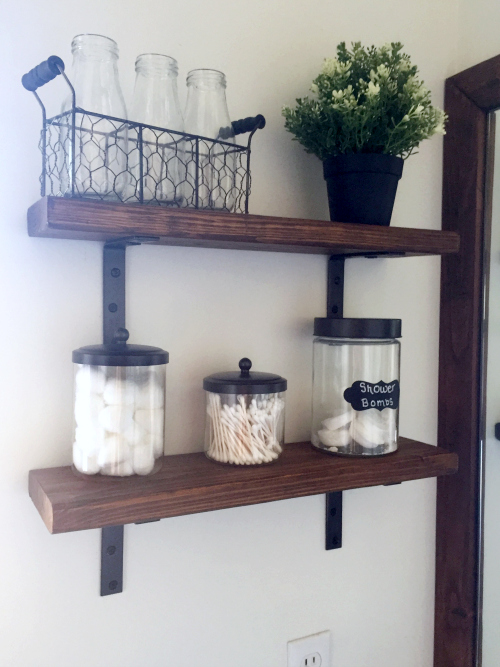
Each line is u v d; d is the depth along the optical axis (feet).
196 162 2.05
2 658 2.13
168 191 2.09
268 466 2.28
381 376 2.56
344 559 2.93
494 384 3.10
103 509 1.80
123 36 2.26
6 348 2.11
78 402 2.04
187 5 2.40
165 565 2.44
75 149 1.86
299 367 2.77
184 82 2.40
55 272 2.19
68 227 1.72
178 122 2.15
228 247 2.42
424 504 3.20
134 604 2.38
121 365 1.95
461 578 3.09
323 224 2.17
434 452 2.57
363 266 2.94
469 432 3.05
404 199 3.05
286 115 2.41
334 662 2.91
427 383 3.19
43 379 2.18
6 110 2.06
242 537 2.63
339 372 2.54
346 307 2.90
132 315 2.34
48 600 2.21
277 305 2.69
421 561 3.21
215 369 2.54
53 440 2.20
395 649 3.12
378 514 3.04
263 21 2.59
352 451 2.48
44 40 2.12
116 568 2.33
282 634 2.75
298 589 2.79
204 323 2.51
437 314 3.21
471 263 3.04
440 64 3.14
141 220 1.82
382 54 2.36
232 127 2.26
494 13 2.97
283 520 2.74
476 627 3.10
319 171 2.76
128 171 2.02
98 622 2.31
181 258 2.44
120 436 2.01
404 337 3.09
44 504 1.85
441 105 3.16
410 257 3.09
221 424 2.26
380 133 2.33
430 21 3.10
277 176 2.64
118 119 1.87
